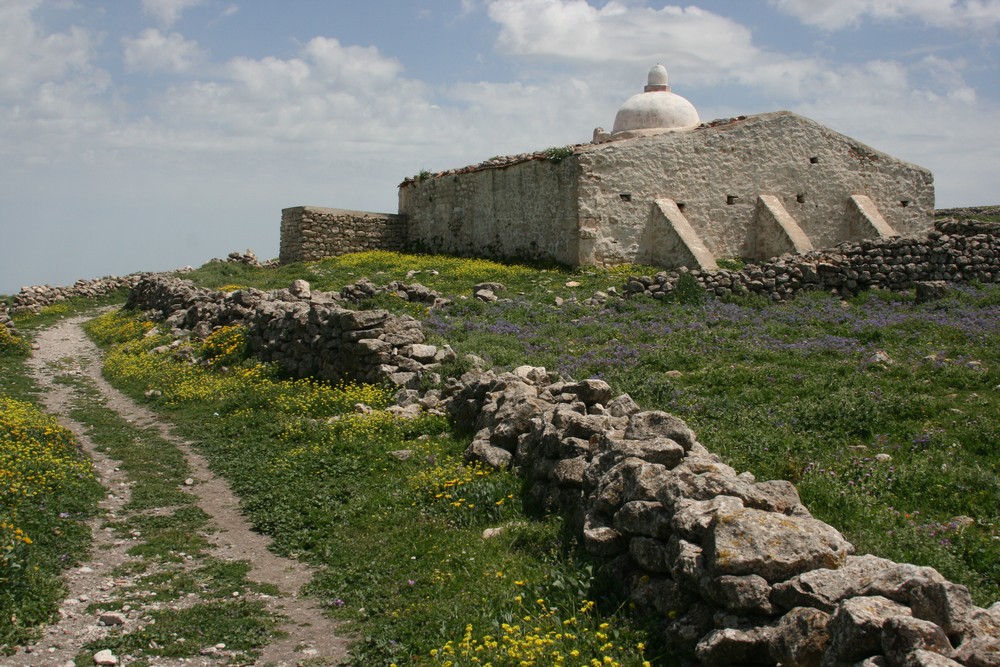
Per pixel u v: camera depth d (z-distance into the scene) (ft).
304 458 38.86
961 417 36.24
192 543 30.12
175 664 20.92
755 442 34.04
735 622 17.13
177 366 68.08
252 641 22.09
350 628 22.82
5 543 25.08
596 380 34.17
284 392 53.72
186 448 45.29
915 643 13.67
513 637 19.70
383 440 40.22
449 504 30.19
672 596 19.36
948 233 80.64
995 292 65.67
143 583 26.12
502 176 106.32
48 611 23.35
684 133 98.12
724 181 99.45
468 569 24.75
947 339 52.70
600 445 26.32
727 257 99.60
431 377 48.62
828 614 15.84
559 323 66.39
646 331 60.39
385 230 125.08
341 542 29.07
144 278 107.86
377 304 72.49
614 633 19.16
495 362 53.21
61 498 33.40
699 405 40.68
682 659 17.98
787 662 15.78
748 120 100.42
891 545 22.95
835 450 33.55
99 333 92.84
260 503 34.19
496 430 34.04
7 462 35.14
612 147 94.84
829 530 18.16
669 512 20.29
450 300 75.00
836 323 59.93
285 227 124.16
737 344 54.29
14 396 58.70
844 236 104.73
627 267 92.94
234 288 96.02
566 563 23.47
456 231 115.85
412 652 20.71
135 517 33.17
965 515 26.58
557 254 97.40
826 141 103.81
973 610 14.80
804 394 42.24
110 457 43.42
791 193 102.32
